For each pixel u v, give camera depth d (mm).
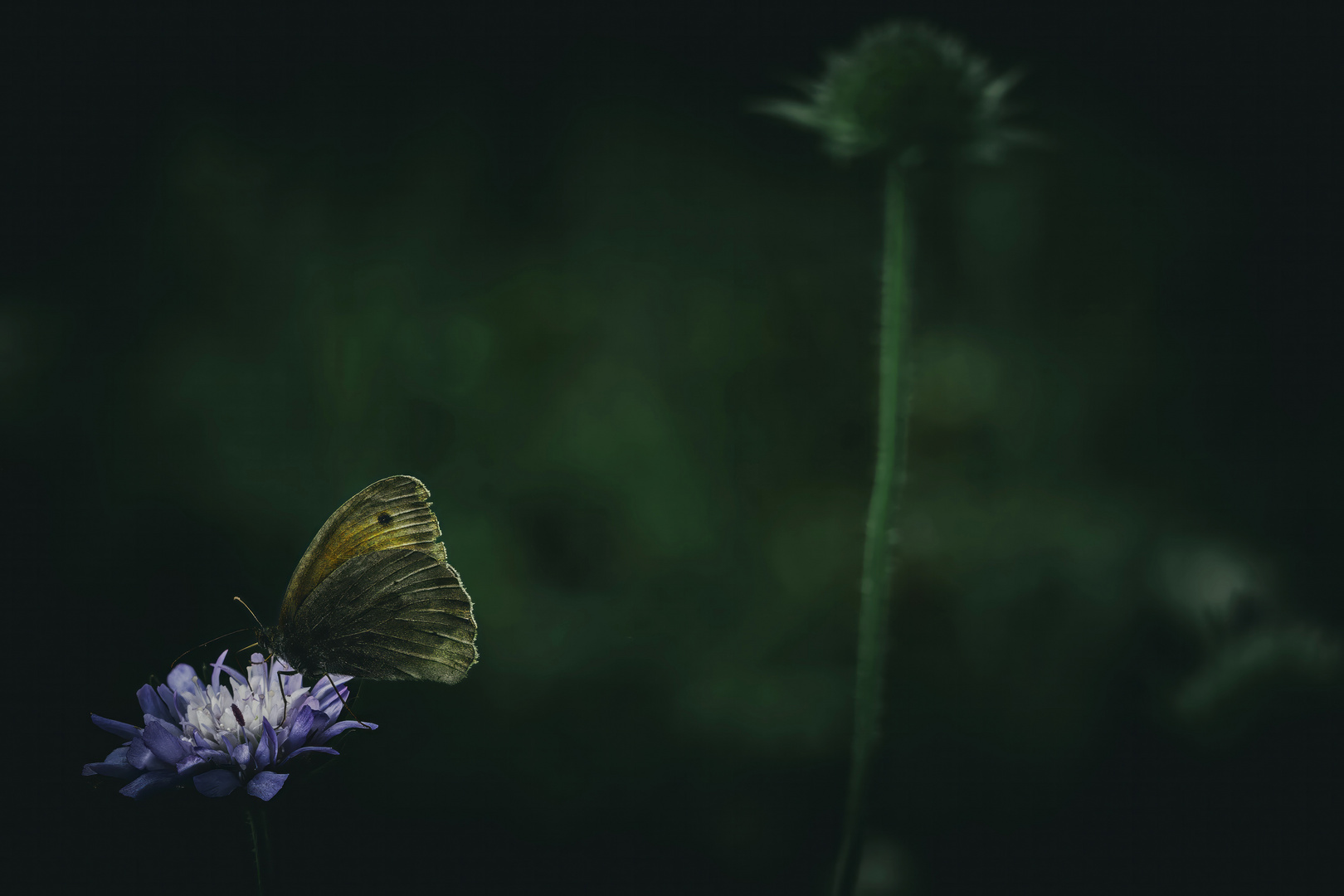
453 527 593
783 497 641
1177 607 547
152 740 454
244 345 643
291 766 457
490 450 624
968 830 548
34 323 623
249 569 586
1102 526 596
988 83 486
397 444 619
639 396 647
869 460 650
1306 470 633
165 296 653
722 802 559
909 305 478
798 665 582
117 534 585
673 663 580
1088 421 662
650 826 556
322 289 644
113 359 632
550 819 556
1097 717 566
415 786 561
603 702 574
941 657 581
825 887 520
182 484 593
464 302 670
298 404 618
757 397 664
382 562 475
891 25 492
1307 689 511
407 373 629
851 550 616
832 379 672
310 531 590
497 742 567
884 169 495
